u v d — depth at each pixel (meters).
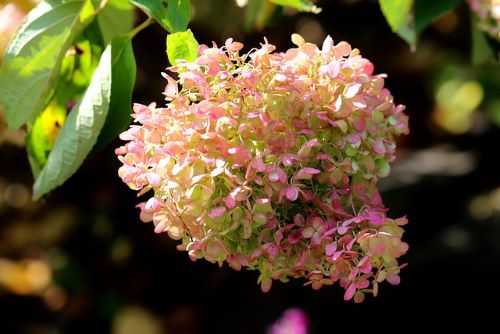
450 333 2.39
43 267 2.22
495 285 2.37
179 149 0.75
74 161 0.85
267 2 1.07
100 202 2.06
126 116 0.87
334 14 1.85
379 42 2.01
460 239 2.40
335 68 0.76
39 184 0.87
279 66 0.76
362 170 0.78
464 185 2.50
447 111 2.58
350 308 2.36
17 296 2.22
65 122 0.86
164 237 2.16
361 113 0.78
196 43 0.80
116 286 2.21
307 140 0.76
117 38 0.86
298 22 1.81
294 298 2.32
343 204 0.78
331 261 0.75
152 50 1.73
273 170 0.75
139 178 0.77
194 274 2.22
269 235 0.77
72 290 2.21
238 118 0.75
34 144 0.94
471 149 2.62
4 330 2.19
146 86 1.75
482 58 1.02
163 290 2.22
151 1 0.84
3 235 2.13
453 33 2.05
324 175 0.77
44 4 0.88
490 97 2.47
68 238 2.16
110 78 0.83
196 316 2.22
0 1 1.00
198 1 1.60
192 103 0.78
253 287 2.30
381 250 0.75
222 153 0.75
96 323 2.20
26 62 0.89
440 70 2.31
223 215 0.76
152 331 2.18
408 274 2.41
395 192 2.42
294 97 0.76
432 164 2.58
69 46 0.89
